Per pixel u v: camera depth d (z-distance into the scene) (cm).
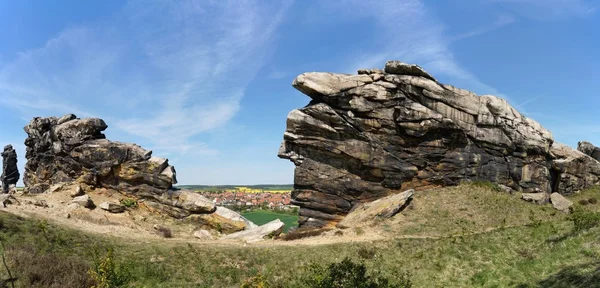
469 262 3050
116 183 5700
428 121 5000
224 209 5678
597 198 5434
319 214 4894
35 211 4356
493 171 5281
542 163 5459
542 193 5009
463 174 5188
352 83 4978
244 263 3244
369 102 5006
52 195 5284
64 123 6019
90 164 5656
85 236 3588
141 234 4603
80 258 2967
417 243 3569
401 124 5003
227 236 4878
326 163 5003
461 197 4781
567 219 3916
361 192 4975
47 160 6200
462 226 4075
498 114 5347
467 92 5288
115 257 3111
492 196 4844
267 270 3114
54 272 2522
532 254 2948
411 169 5056
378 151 5009
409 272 3012
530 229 3681
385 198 4866
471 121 5269
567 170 5669
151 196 5631
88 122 5912
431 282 2803
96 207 5188
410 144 5119
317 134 4956
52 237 3262
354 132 4956
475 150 5272
